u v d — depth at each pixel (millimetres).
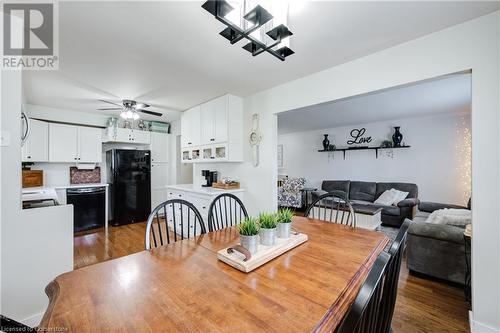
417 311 1837
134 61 2221
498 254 1485
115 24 1646
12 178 1601
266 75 2582
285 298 811
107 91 3084
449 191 4547
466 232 1766
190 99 3525
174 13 1526
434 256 2297
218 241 1430
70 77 2592
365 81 2135
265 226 1249
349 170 5980
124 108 3502
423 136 4848
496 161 1497
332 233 1587
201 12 1516
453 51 1676
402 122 5113
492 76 1523
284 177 6840
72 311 736
